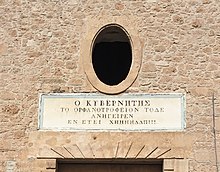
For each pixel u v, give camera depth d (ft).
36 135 45.88
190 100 45.96
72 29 48.08
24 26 48.39
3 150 45.68
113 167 46.62
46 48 47.80
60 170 46.52
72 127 45.91
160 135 45.21
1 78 47.26
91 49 47.55
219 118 45.44
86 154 45.24
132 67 46.80
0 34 48.24
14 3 48.91
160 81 46.47
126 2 48.32
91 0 48.49
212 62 46.73
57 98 46.62
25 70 47.37
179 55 47.01
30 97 46.80
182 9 48.01
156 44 47.29
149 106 45.98
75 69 47.16
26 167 45.27
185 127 45.32
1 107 46.62
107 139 45.42
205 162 44.57
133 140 45.27
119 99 46.26
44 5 48.75
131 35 47.50
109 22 47.85
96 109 46.19
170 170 44.52
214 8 47.93
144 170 46.37
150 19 47.85
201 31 47.42
